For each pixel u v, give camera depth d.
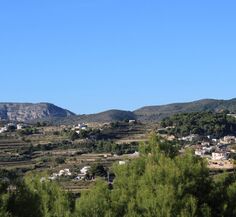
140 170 48.84
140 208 43.94
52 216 45.75
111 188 50.84
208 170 46.44
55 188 47.75
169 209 42.81
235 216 45.00
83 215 44.78
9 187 38.41
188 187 44.66
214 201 45.28
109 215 43.84
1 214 35.19
